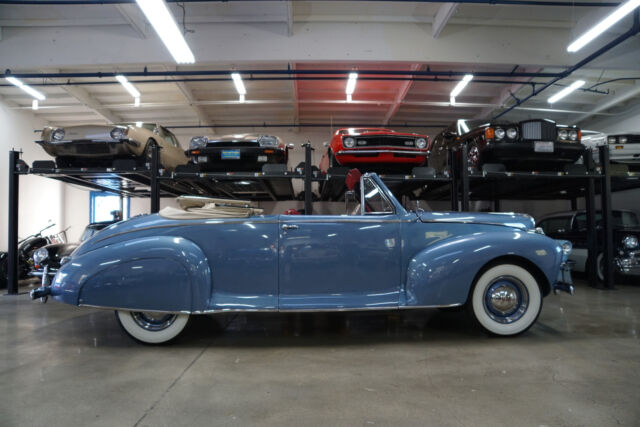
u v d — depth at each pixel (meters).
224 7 6.54
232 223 2.79
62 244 5.53
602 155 5.71
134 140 5.46
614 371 2.22
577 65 7.14
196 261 2.68
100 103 9.84
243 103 9.66
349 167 5.68
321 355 2.55
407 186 6.70
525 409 1.74
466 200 5.23
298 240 2.79
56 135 5.32
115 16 6.71
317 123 11.60
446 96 9.80
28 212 10.32
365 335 3.05
